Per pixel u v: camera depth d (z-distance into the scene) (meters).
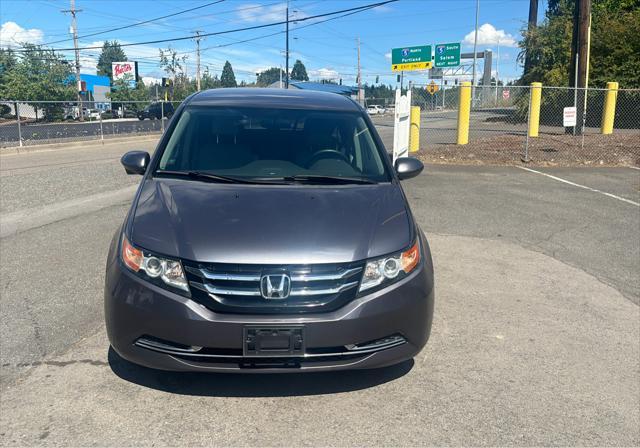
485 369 3.66
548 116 27.16
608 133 21.67
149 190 3.63
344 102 4.86
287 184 3.75
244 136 4.23
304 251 2.99
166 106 43.03
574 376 3.60
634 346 4.07
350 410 3.14
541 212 8.51
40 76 49.50
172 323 2.90
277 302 2.91
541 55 28.25
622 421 3.11
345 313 2.95
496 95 38.28
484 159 14.61
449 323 4.39
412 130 16.56
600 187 10.73
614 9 26.80
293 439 2.87
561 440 2.92
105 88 65.38
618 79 24.34
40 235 6.68
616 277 5.60
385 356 3.10
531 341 4.11
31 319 4.26
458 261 6.02
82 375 3.44
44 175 11.75
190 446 2.79
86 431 2.89
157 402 3.17
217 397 3.23
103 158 15.98
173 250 3.00
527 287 5.27
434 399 3.28
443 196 9.65
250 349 2.88
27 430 2.88
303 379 3.46
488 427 3.02
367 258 3.06
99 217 7.61
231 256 2.93
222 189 3.59
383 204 3.56
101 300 4.66
